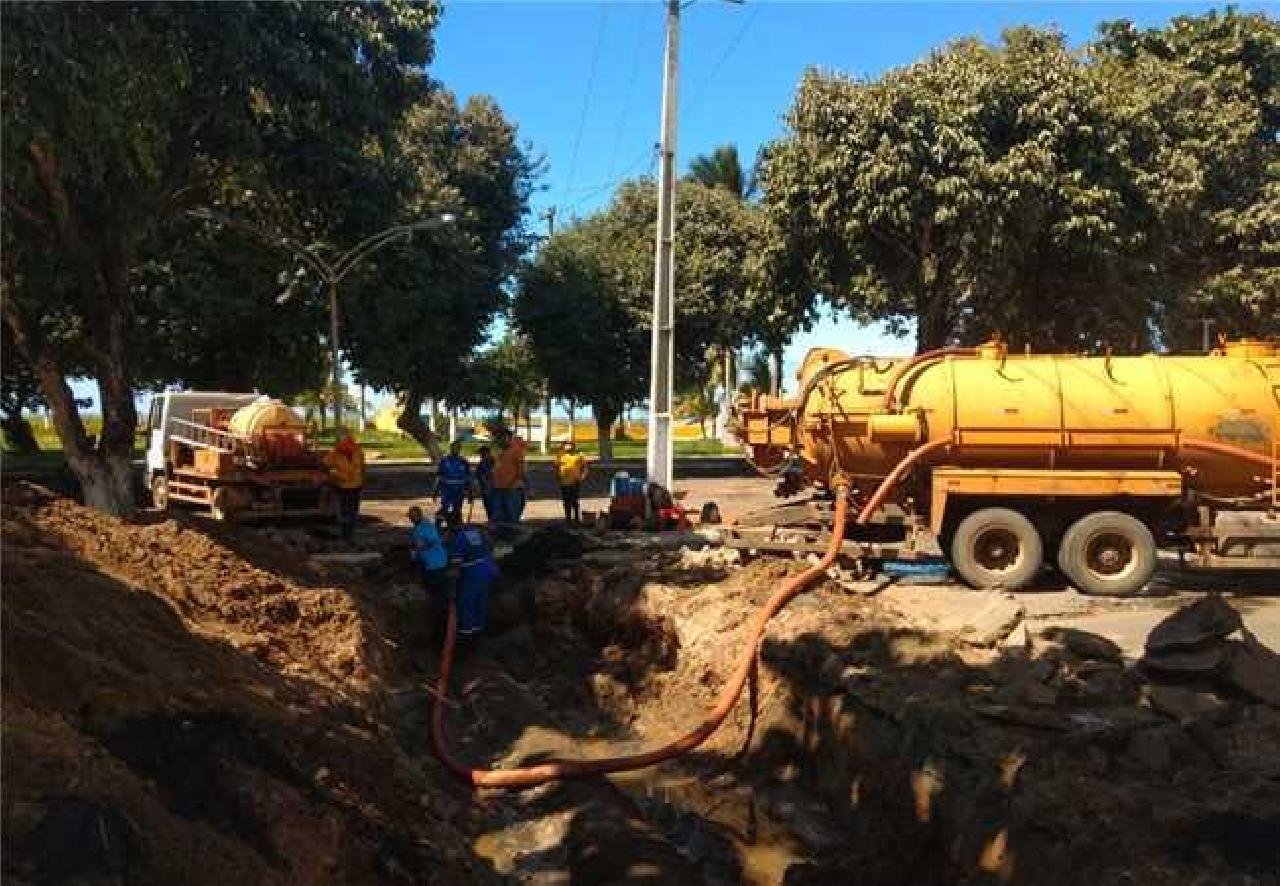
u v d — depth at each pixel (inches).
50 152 508.1
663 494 825.5
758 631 426.9
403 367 1296.8
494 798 360.5
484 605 554.9
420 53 764.6
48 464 1529.3
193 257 1123.9
